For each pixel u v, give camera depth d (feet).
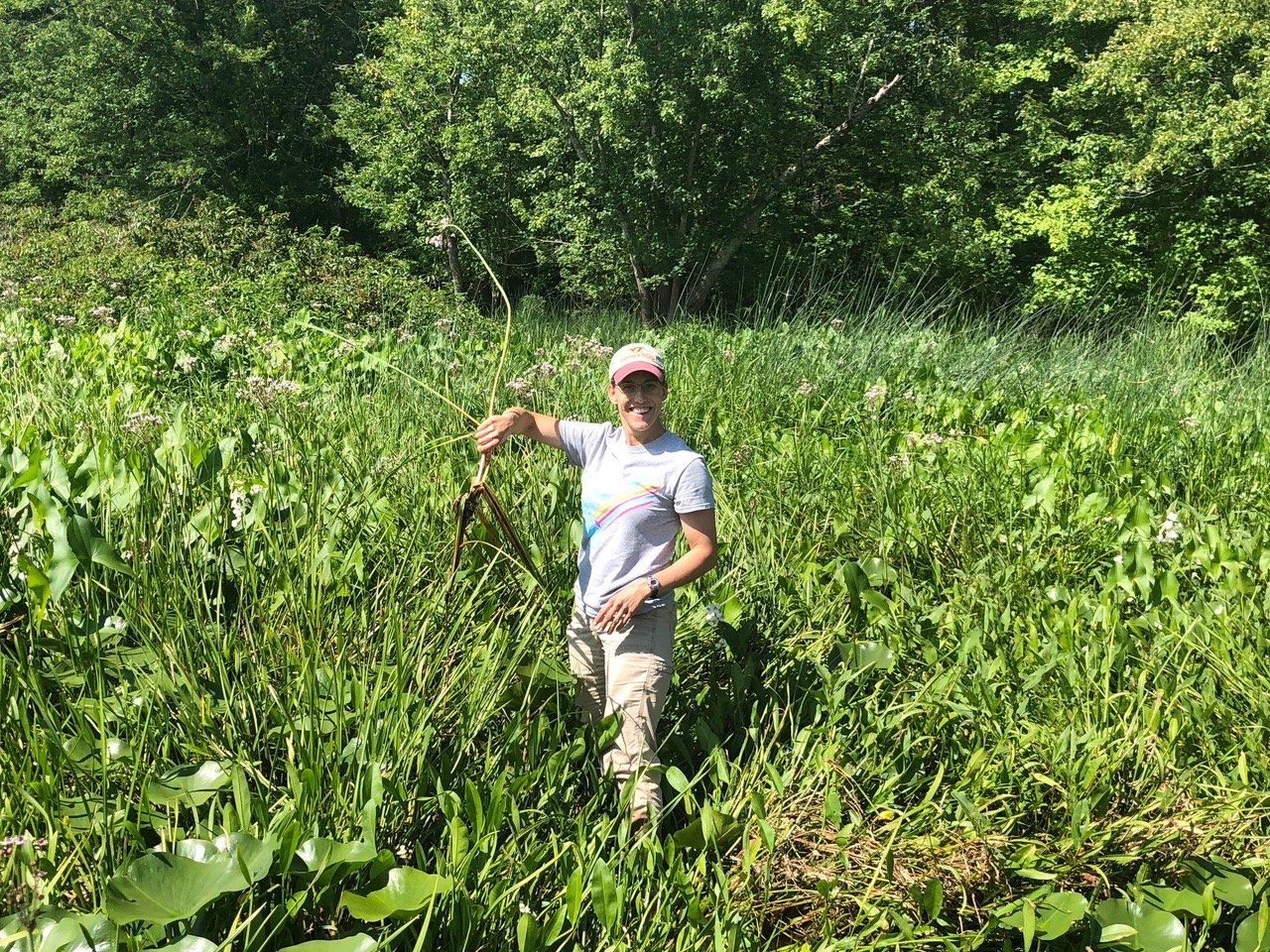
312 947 5.95
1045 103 75.41
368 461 14.03
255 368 23.30
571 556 11.92
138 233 47.88
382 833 7.55
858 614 11.94
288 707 8.15
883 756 9.94
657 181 67.15
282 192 89.45
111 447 12.04
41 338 25.38
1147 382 29.55
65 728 8.05
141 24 84.33
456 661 9.53
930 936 7.79
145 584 9.29
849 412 23.93
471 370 23.99
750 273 77.41
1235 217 63.72
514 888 7.00
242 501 11.11
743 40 63.93
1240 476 19.42
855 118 69.62
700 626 11.56
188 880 6.12
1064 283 65.82
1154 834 8.91
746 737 10.30
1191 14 55.67
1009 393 28.81
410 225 79.15
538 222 71.36
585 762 9.27
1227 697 10.85
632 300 73.72
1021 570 14.26
